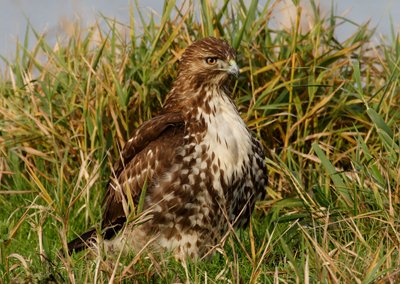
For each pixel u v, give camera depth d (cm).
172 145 1174
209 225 1184
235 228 1221
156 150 1183
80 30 1502
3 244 1169
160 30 1395
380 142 1354
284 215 1221
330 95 1357
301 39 1440
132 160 1209
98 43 1536
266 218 1273
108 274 983
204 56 1202
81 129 1411
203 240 1188
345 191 1198
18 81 1502
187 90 1212
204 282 1034
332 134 1392
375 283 941
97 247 1070
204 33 1421
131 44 1452
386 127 1216
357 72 1252
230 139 1177
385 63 1470
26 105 1466
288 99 1407
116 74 1414
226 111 1195
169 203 1171
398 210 1160
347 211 1191
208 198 1172
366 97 1398
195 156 1167
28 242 1227
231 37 1416
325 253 961
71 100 1416
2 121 1456
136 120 1414
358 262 1005
